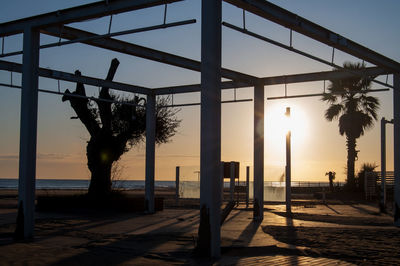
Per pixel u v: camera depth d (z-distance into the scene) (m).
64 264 8.36
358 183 36.69
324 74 15.70
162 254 9.48
